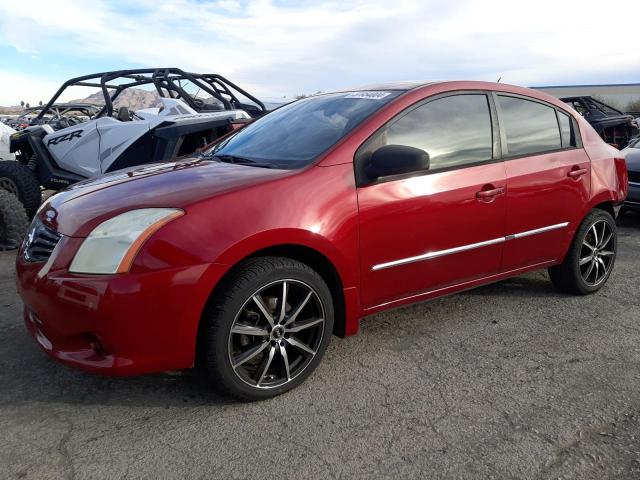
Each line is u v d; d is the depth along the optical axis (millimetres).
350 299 2729
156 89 6922
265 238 2371
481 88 3355
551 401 2562
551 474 2053
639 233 6289
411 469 2080
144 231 2236
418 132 2992
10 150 6527
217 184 2527
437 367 2896
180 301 2234
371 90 3330
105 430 2314
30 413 2428
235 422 2383
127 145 5938
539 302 3855
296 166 2729
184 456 2148
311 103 3520
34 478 2008
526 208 3395
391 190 2783
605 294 4043
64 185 6336
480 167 3176
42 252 2449
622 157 4199
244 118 6285
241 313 2428
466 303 3822
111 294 2166
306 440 2256
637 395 2621
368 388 2674
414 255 2924
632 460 2133
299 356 2668
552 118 3713
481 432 2316
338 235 2600
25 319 2748
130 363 2252
